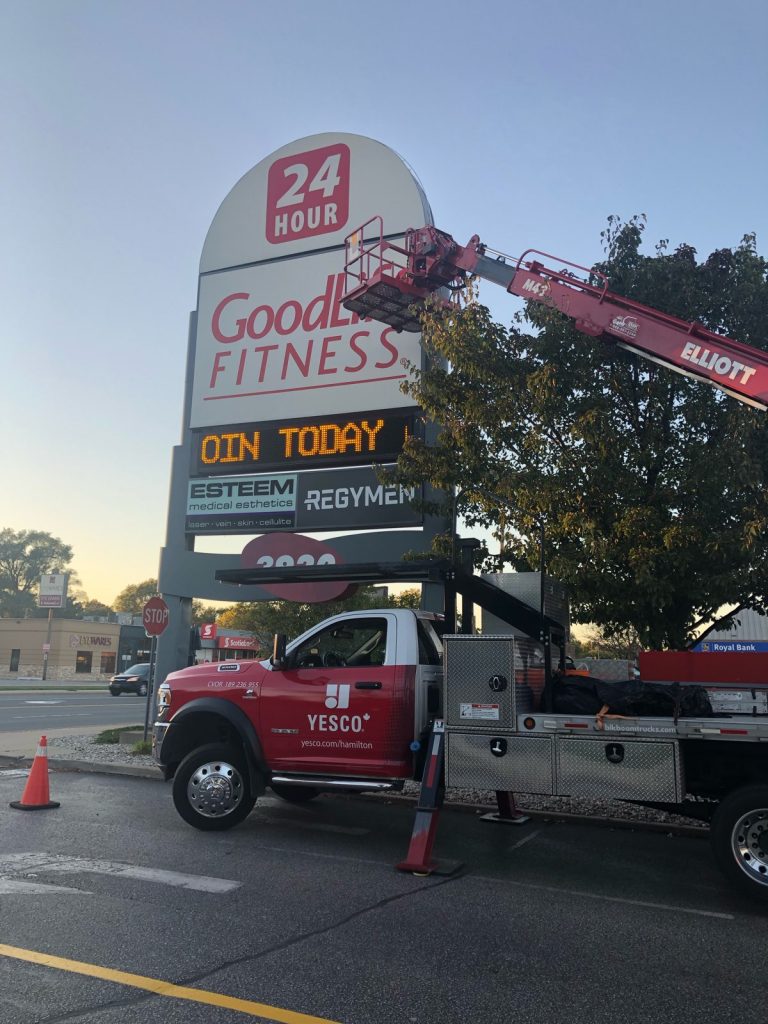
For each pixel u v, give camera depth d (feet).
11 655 225.97
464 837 26.91
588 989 14.26
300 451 45.88
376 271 40.50
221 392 48.85
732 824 19.53
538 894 20.27
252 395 47.93
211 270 50.75
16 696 126.31
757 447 29.53
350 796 33.91
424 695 25.48
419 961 15.37
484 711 22.61
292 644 27.20
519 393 31.86
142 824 27.86
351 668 26.07
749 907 19.49
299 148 49.60
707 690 22.52
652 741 20.77
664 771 20.59
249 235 50.06
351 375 45.42
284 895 19.56
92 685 185.06
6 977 14.03
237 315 49.42
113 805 31.40
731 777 21.06
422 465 34.50
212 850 24.22
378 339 45.11
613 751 21.12
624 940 16.92
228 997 13.41
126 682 136.46
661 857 24.52
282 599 44.50
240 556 46.01
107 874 21.07
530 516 30.68
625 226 34.27
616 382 31.83
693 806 21.38
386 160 47.19
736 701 22.15
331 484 44.98
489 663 22.74
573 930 17.51
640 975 14.98
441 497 42.16
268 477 46.60
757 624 76.43
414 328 43.27
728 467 28.35
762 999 13.98
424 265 39.75
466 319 33.30
